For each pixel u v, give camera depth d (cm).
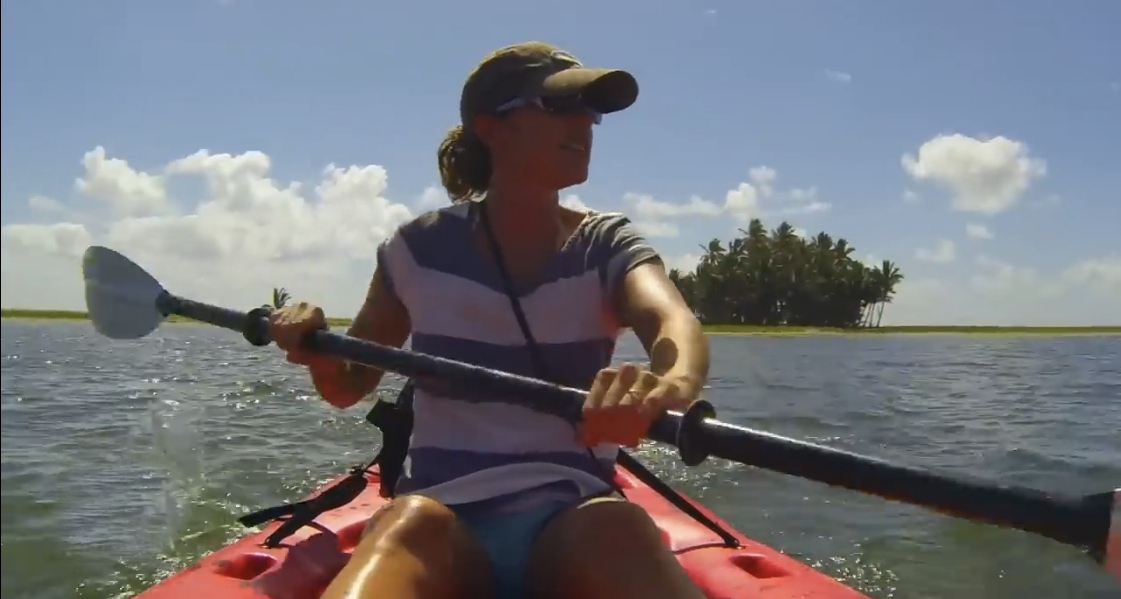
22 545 448
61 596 382
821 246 5012
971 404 1067
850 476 125
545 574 151
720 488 545
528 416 166
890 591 381
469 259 175
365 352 169
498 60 173
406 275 179
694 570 240
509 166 172
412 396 199
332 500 221
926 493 122
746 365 1911
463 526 155
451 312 172
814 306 5016
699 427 131
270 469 629
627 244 169
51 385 1241
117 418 891
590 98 163
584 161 172
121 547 451
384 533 148
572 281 170
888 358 2253
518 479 163
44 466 642
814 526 469
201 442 738
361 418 872
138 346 2566
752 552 250
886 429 859
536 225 173
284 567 225
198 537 468
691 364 143
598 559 144
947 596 373
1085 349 2892
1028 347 3123
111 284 248
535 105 168
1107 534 114
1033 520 118
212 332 4266
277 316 183
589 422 132
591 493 164
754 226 4981
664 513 288
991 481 121
